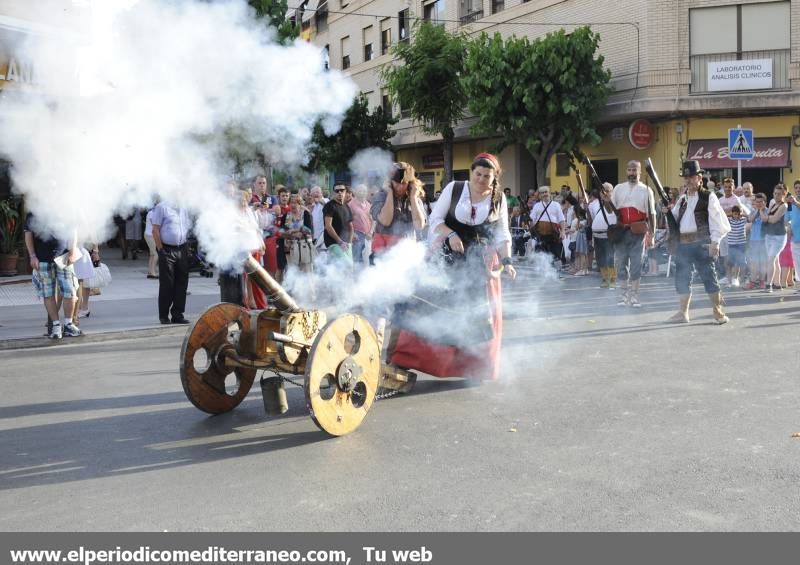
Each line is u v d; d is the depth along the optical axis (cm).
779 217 1298
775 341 836
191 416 603
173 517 404
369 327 549
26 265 1802
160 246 1077
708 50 2209
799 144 2184
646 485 430
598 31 2380
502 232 655
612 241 1206
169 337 1015
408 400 627
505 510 402
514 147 2678
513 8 2664
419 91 2453
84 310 1165
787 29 2148
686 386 648
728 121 2236
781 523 380
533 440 516
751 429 527
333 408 524
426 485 440
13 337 972
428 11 2959
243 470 473
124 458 502
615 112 2295
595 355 789
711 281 958
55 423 590
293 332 566
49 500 431
